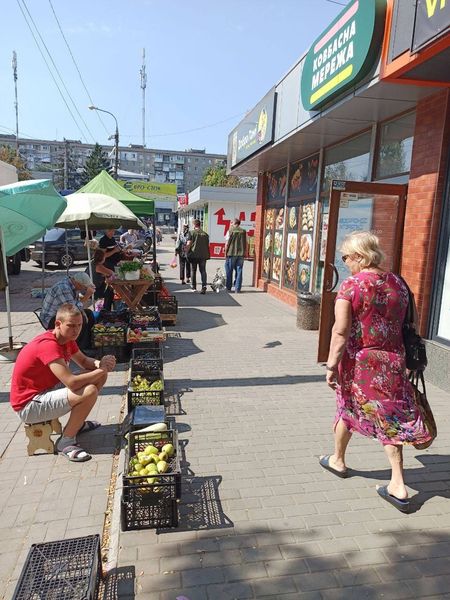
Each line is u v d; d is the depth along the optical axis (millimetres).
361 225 6367
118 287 7324
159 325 6836
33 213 6062
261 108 9469
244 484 3244
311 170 9570
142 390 4246
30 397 3561
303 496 3109
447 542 2682
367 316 2834
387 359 2834
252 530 2760
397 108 5848
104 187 10148
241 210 24531
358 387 2896
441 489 3211
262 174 13242
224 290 13023
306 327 8180
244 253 12594
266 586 2342
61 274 16281
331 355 2936
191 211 34281
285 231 11250
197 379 5449
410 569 2467
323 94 5980
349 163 7855
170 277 16359
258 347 6945
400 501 2926
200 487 3203
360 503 3041
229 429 4121
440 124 4980
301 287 10109
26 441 3928
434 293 5246
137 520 2732
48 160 115312
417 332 2955
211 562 2502
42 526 2848
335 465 3363
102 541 2721
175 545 2629
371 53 4789
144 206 10289
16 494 3170
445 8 3604
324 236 8781
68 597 2059
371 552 2590
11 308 10047
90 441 3904
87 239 8469
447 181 4984
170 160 124688
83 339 6172
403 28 4316
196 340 7336
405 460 3600
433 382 5215
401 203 5727
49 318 5273
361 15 4871
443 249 5105
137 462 2992
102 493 3188
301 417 4406
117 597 2268
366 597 2279
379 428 2879
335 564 2494
